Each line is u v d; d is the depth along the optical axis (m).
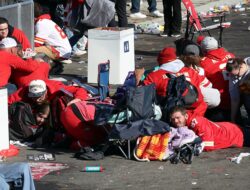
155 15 53.72
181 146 23.89
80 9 39.75
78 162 23.98
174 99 25.02
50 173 22.91
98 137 25.20
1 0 35.41
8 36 31.59
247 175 22.66
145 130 23.97
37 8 37.12
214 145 24.97
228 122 26.03
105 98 26.44
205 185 21.80
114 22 41.12
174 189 21.48
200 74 27.28
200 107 25.41
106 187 21.70
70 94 26.05
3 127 24.64
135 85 26.17
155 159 23.89
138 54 41.62
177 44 29.88
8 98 26.75
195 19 41.34
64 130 25.88
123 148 24.72
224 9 56.09
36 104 26.41
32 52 28.83
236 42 44.75
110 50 34.22
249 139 25.45
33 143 26.00
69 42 40.19
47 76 28.19
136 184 21.92
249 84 26.61
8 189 18.02
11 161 24.08
